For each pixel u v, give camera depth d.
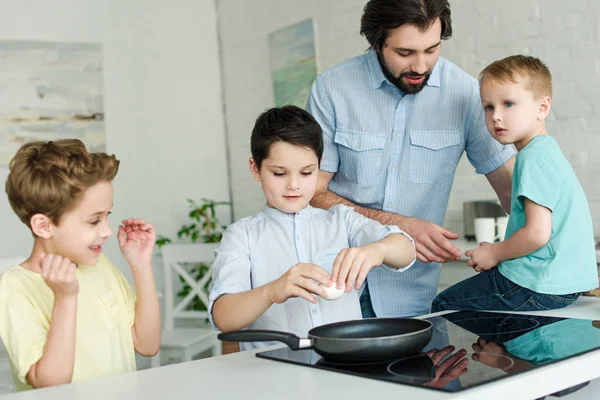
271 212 1.49
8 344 1.15
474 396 0.80
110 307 1.30
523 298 1.43
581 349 0.98
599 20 2.68
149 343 1.35
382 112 1.75
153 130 4.61
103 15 4.45
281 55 4.23
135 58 4.55
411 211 1.80
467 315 1.33
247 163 4.67
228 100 4.77
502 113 1.54
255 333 0.98
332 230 1.51
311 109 1.84
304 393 0.84
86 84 4.37
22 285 1.19
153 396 0.88
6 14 4.18
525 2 2.94
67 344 1.09
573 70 2.79
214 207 4.79
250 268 1.45
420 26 1.51
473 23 3.17
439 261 1.58
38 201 1.12
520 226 1.48
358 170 1.79
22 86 4.19
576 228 1.42
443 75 1.75
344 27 3.79
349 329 1.06
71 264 1.07
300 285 1.13
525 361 0.93
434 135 1.76
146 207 4.57
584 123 2.77
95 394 0.91
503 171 1.80
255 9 4.45
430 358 0.97
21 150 1.16
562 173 1.43
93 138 4.39
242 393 0.86
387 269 1.74
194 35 4.75
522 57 1.57
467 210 3.06
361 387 0.85
